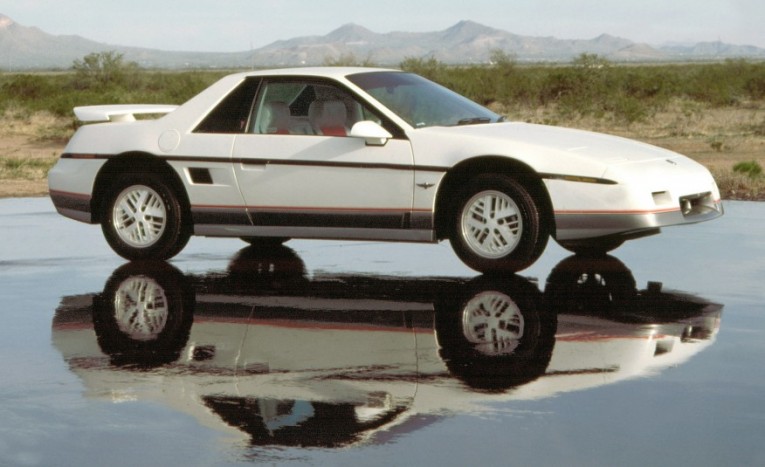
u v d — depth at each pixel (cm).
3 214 1412
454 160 887
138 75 6650
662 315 741
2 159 2314
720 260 975
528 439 468
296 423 497
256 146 951
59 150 2780
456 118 958
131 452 459
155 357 638
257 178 948
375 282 891
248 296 835
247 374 593
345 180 918
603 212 862
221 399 541
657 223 866
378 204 911
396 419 501
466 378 578
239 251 1087
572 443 462
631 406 519
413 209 902
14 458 455
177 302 812
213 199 970
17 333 709
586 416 502
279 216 948
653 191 868
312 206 934
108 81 6456
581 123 3475
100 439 479
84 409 527
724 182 1603
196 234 993
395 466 435
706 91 4969
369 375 588
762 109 4406
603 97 4156
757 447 456
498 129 931
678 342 659
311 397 543
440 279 900
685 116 3759
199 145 973
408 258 1025
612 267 944
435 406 523
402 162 899
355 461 442
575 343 660
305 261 1012
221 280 909
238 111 971
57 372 604
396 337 686
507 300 802
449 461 440
